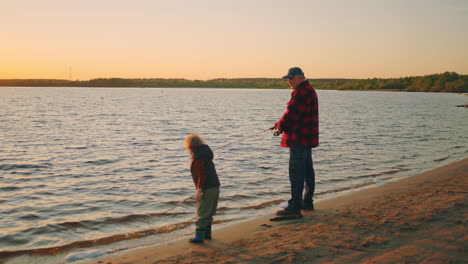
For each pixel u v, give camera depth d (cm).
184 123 2525
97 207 686
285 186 838
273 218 561
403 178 887
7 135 1816
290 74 558
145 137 1772
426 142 1617
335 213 579
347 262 389
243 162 1130
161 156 1252
